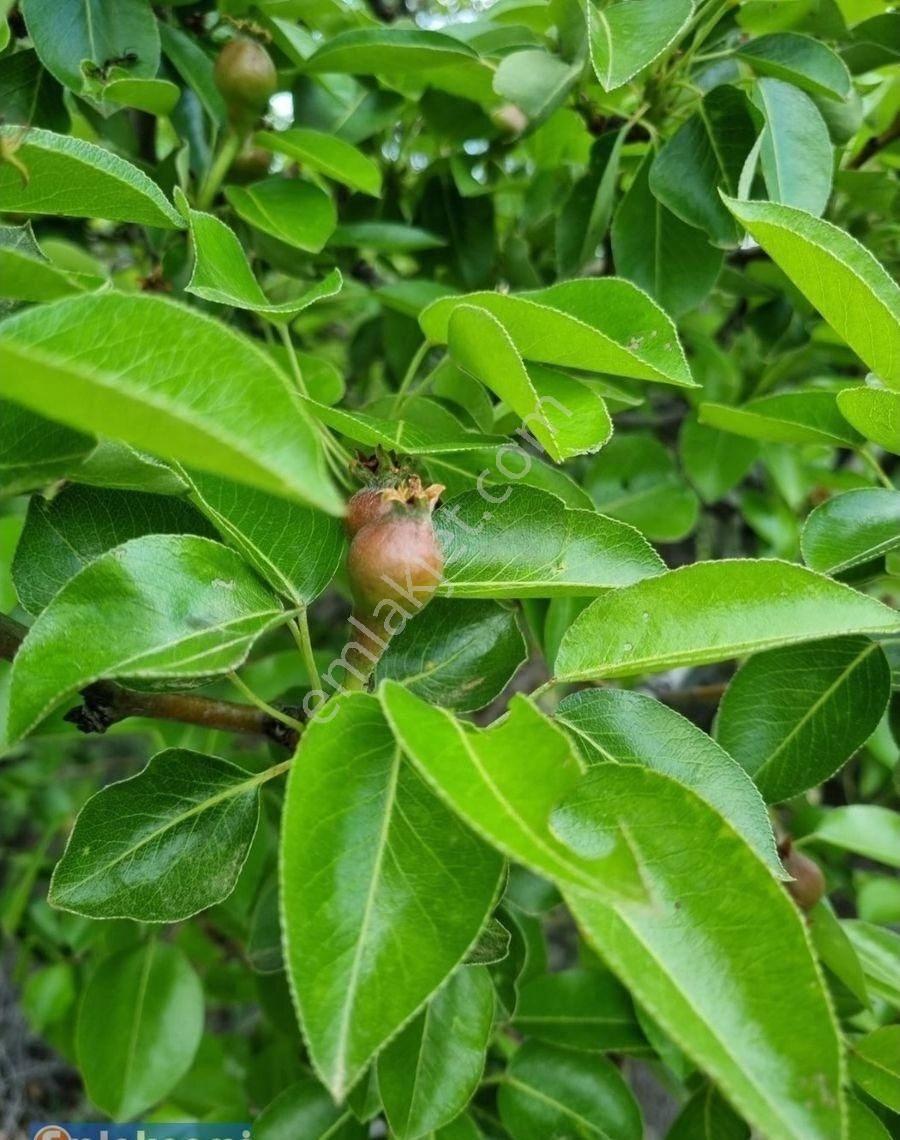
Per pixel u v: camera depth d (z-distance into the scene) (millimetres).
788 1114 98
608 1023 238
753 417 210
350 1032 107
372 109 270
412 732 113
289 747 171
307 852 117
